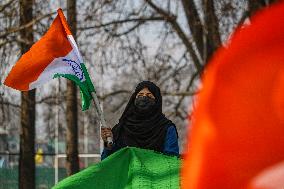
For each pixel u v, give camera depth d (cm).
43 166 4281
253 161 119
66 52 797
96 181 705
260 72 120
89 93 804
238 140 120
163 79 2906
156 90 775
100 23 2697
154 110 767
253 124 119
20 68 770
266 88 119
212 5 2367
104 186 707
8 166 3403
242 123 119
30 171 2755
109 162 717
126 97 3066
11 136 3319
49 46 788
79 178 701
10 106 2795
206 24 2388
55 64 791
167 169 716
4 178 3391
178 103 2930
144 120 768
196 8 2694
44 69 789
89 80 802
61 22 803
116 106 3023
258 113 119
